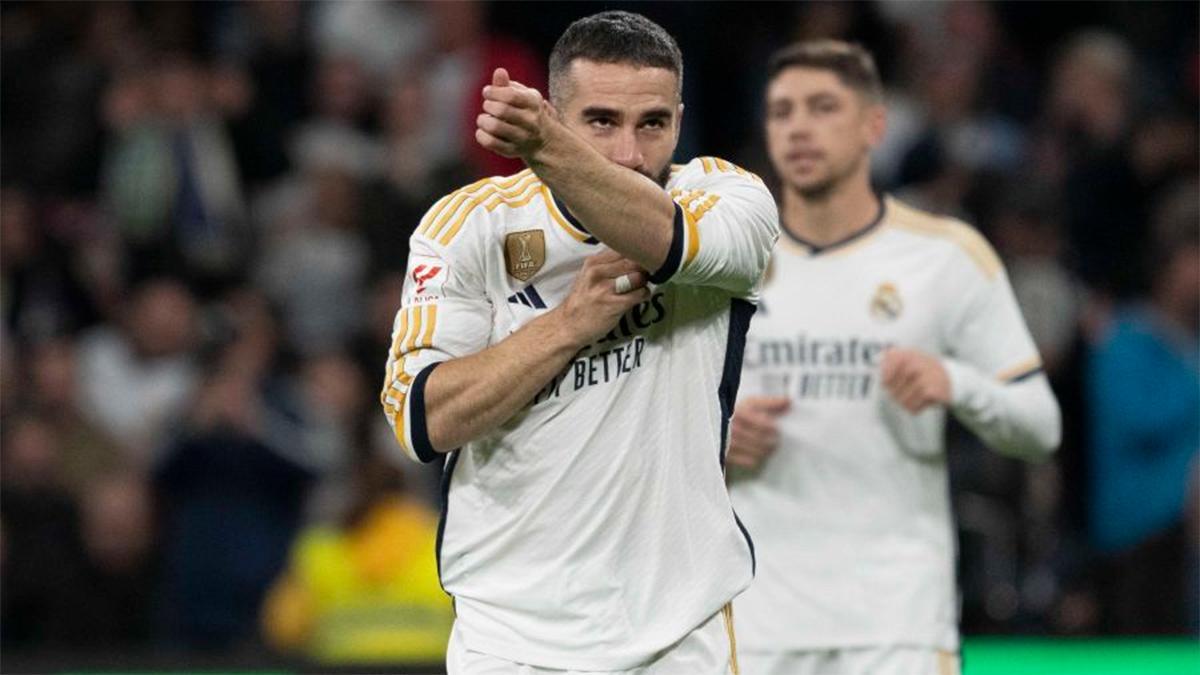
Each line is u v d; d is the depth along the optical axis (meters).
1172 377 32.97
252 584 32.59
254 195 41.22
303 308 38.97
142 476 33.28
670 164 14.95
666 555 14.70
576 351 14.10
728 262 14.26
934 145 41.06
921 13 45.03
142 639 32.78
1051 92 44.09
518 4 44.22
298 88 43.00
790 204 20.94
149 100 40.88
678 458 14.75
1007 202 38.06
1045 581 28.50
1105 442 33.12
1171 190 41.25
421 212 39.50
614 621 14.59
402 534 30.77
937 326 20.58
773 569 20.22
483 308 14.70
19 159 41.19
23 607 32.78
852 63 20.67
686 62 43.88
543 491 14.63
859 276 20.56
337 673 26.39
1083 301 37.19
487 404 14.08
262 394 33.88
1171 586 31.69
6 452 33.50
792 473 20.30
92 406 36.25
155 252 39.25
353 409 34.41
